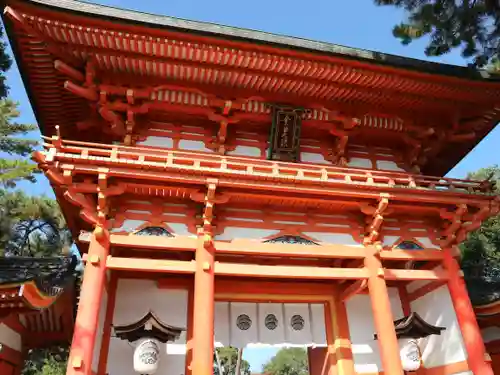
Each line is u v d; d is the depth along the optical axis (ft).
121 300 32.60
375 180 35.63
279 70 32.42
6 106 67.31
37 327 35.19
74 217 33.65
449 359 33.73
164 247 29.30
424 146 40.57
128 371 29.96
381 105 37.01
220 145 35.65
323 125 37.29
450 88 35.42
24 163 55.98
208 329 26.86
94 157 27.58
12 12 26.09
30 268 33.09
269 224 32.55
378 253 32.76
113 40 28.96
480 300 37.42
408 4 38.09
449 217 34.91
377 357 35.78
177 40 29.27
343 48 32.81
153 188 29.58
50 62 30.71
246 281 36.24
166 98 33.78
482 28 37.29
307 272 30.89
